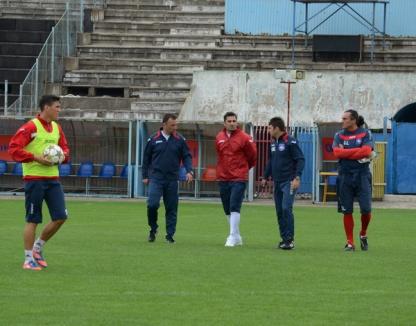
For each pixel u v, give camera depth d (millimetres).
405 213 50156
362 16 79250
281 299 20781
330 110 68375
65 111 69500
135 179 59375
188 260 27172
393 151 60750
